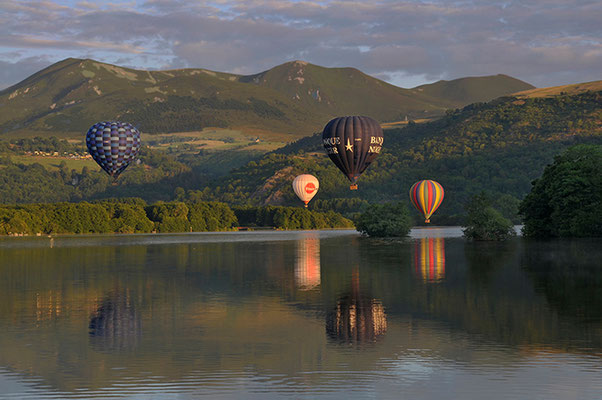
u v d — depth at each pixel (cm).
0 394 2239
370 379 2367
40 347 2900
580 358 2594
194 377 2419
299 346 2872
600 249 7800
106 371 2505
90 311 3881
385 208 14238
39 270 6850
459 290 4597
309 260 7906
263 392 2242
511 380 2323
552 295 4253
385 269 6406
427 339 2967
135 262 7981
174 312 3816
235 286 5128
